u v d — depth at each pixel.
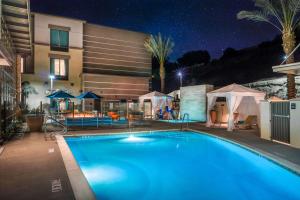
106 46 31.97
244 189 6.96
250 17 19.00
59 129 15.14
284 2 17.95
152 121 22.17
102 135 13.88
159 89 53.03
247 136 12.93
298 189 6.72
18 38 15.95
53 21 28.38
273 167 7.97
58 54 28.45
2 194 4.73
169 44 36.12
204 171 8.64
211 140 13.62
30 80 27.16
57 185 5.21
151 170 8.71
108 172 8.36
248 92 15.84
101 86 29.91
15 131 13.48
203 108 22.28
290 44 17.95
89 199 4.50
